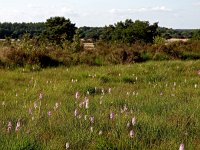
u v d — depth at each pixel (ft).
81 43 98.07
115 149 22.70
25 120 28.91
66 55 76.43
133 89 45.14
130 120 27.96
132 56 79.30
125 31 189.88
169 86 47.19
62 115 29.37
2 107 33.60
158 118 28.94
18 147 21.74
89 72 58.13
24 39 88.79
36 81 49.88
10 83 48.16
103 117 28.71
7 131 24.81
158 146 23.11
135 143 23.43
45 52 75.72
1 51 70.28
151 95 39.81
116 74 58.23
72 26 195.42
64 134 25.63
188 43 109.81
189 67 64.18
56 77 54.49
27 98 38.73
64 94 40.93
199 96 39.73
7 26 354.95
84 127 26.73
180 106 33.24
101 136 24.50
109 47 91.76
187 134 25.34
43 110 31.89
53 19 196.24
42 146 22.58
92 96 39.93
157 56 85.25
